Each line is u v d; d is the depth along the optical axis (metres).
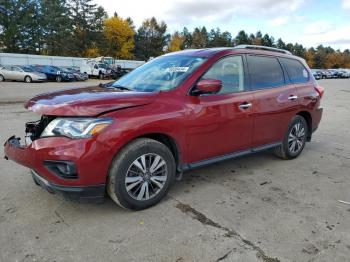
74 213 3.40
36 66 31.58
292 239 2.99
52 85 25.08
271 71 4.87
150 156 3.43
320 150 6.18
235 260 2.67
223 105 3.97
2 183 4.13
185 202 3.71
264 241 2.95
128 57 76.75
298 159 5.50
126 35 75.19
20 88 21.34
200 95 3.80
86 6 70.94
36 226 3.14
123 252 2.76
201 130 3.79
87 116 3.03
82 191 3.07
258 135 4.59
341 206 3.70
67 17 68.81
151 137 3.56
